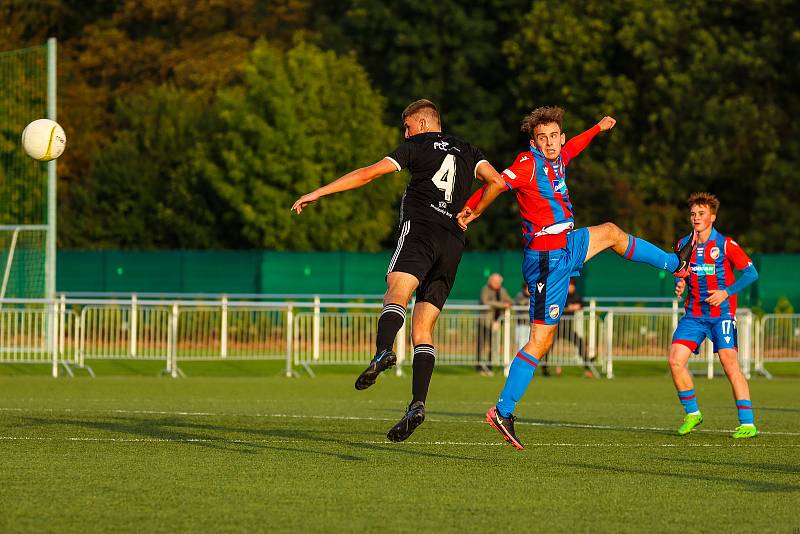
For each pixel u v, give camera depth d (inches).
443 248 1127.0
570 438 1423.5
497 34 6225.4
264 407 1859.0
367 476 1062.4
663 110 5413.4
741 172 5403.5
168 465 1115.3
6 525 820.0
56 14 6673.2
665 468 1149.7
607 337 2960.1
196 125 5570.9
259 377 2780.5
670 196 5354.3
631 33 5472.4
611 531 825.5
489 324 2947.8
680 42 5487.2
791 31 5349.4
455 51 6077.8
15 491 957.2
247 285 4264.3
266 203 4913.9
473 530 821.2
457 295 4173.2
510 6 6146.7
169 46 6727.4
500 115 6225.4
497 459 1200.8
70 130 5999.0
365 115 5211.6
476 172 1149.7
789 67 5413.4
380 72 6259.8
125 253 4357.8
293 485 1004.6
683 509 914.1
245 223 5049.2
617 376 3019.2
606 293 4047.7
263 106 4997.5
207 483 1008.2
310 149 4958.2
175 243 5423.2
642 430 1555.1
